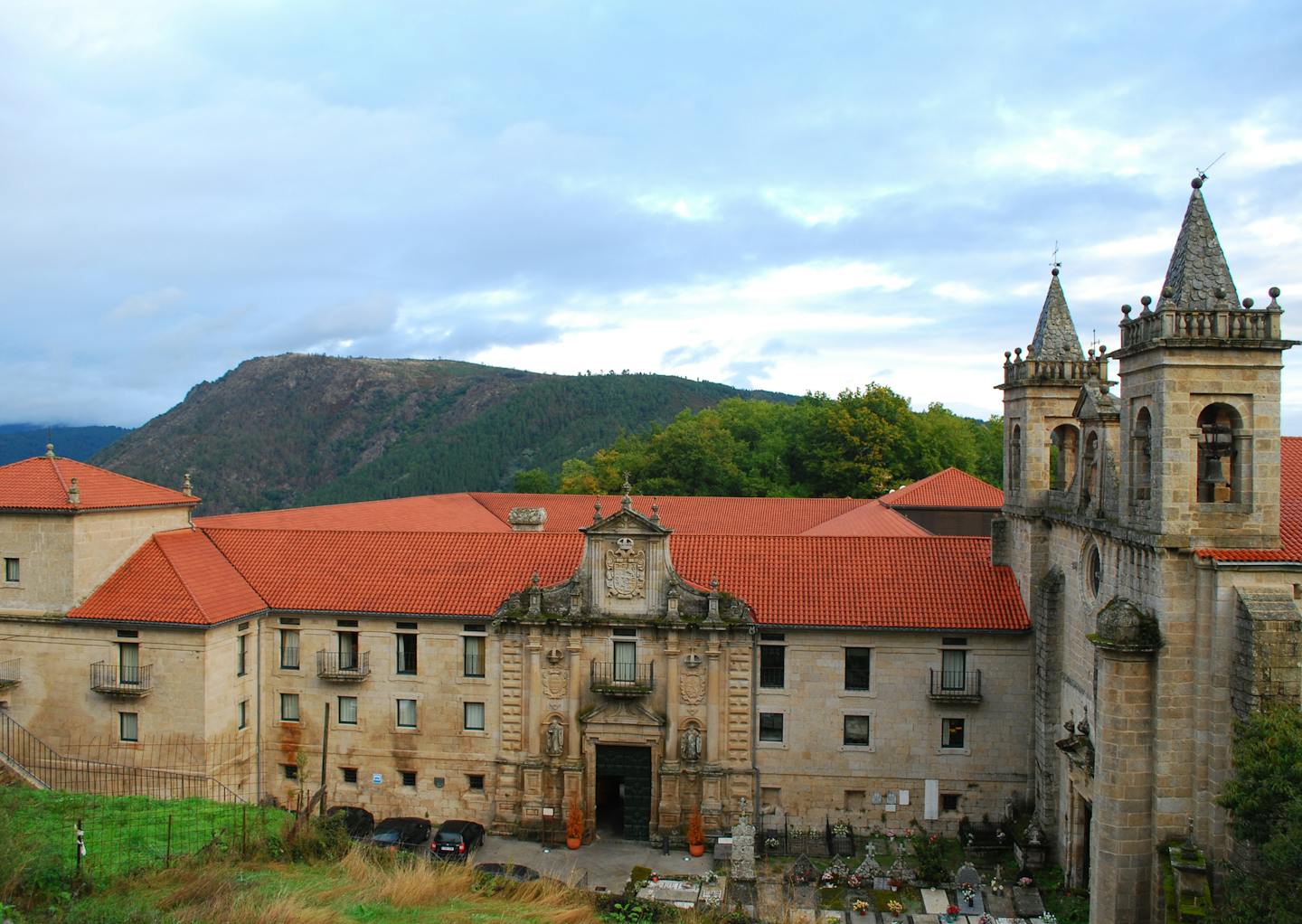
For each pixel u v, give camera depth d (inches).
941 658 1697.8
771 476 4397.1
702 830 1678.2
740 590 1768.0
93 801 1496.1
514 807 1764.3
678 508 3161.9
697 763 1720.0
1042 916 1389.0
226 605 1769.2
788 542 1872.5
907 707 1704.0
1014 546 1756.9
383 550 1945.1
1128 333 1229.7
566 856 1662.2
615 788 1939.0
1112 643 1168.8
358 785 1834.4
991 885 1464.1
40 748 1760.6
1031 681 1675.7
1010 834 1633.9
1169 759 1157.1
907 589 1750.7
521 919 1049.5
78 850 1115.9
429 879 1148.5
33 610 1761.8
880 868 1526.8
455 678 1796.3
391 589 1843.0
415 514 2854.3
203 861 1207.6
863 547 1849.2
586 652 1749.5
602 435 7500.0
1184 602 1150.3
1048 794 1583.4
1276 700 1077.1
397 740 1817.2
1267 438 1138.0
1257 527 1141.7
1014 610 1695.4
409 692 1812.3
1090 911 1246.9
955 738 1706.4
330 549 1957.4
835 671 1716.3
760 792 1733.5
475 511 3181.6
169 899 1021.8
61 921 913.5
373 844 1364.4
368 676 1819.6
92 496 1784.0
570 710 1744.6
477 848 1684.3
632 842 1731.1
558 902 1174.3
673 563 1834.4
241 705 1803.6
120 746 1733.5
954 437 4414.4
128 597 1755.7
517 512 2679.6
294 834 1326.3
